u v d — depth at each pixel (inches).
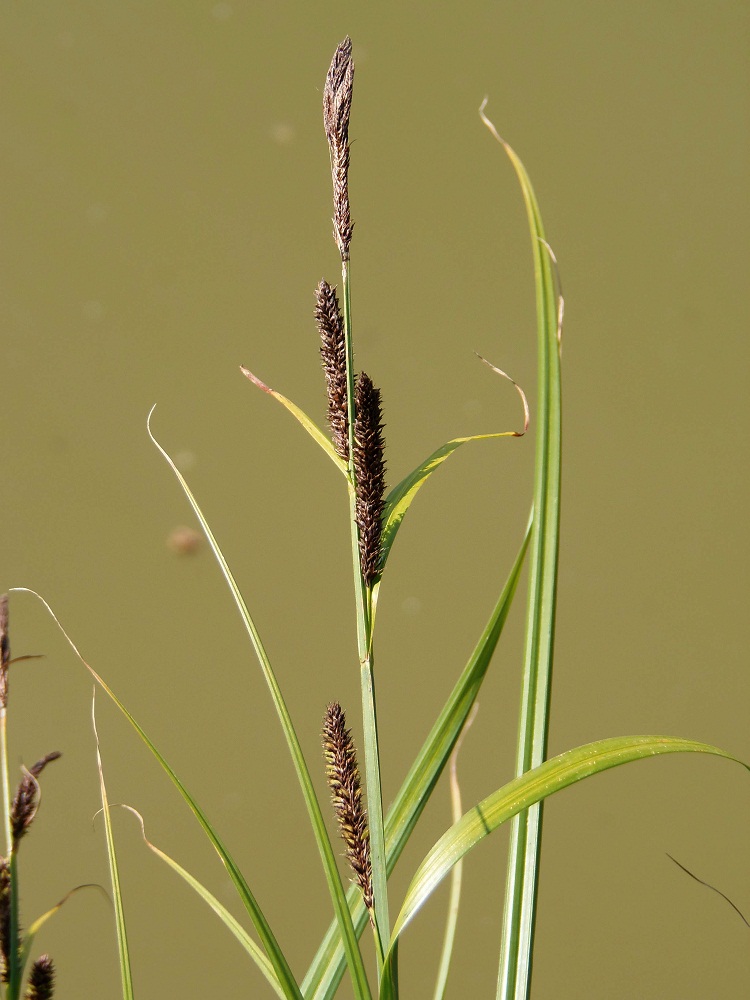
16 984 32.3
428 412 59.8
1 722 32.3
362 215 59.1
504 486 61.1
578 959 58.4
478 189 61.3
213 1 56.8
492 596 60.3
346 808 32.7
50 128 54.2
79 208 54.7
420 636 58.8
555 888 58.7
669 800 61.2
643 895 59.9
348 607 58.2
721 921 60.7
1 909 32.2
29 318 53.8
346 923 32.7
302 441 58.1
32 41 54.0
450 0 60.7
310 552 57.7
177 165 56.3
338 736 32.8
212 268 56.8
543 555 34.7
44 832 51.4
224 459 56.6
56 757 32.6
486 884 56.8
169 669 54.8
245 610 33.1
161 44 56.1
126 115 55.5
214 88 56.9
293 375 58.1
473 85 61.2
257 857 54.6
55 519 53.6
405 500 33.3
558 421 34.7
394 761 57.6
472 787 58.3
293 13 58.1
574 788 59.8
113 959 51.9
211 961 53.0
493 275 61.4
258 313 57.6
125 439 55.1
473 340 60.9
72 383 54.4
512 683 60.0
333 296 32.7
